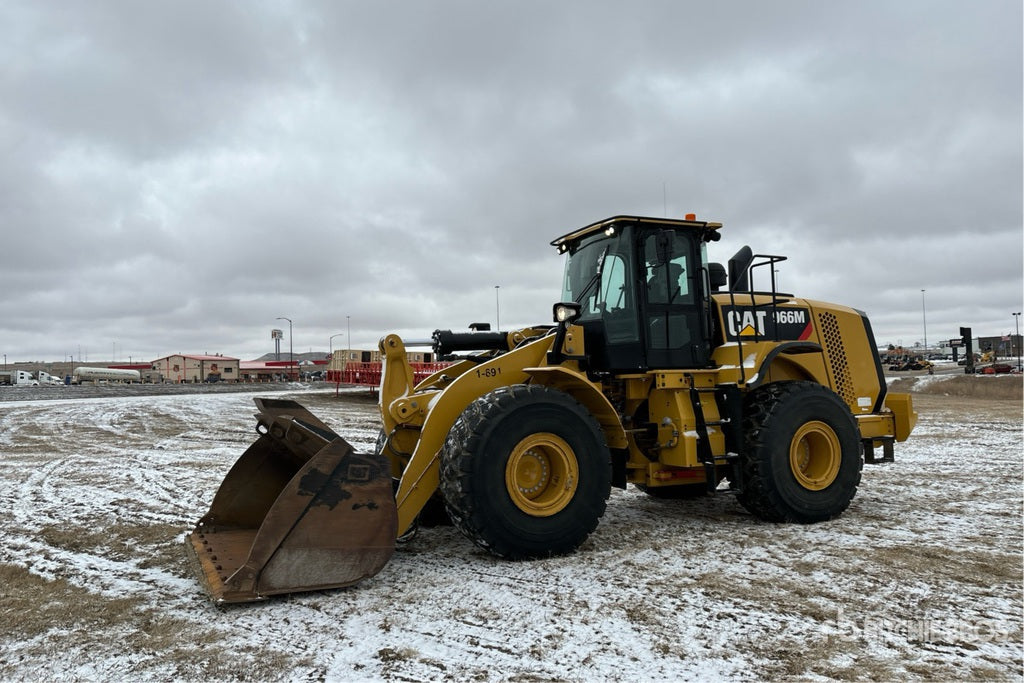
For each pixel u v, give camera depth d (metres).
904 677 2.55
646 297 5.12
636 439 5.22
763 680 2.53
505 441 4.05
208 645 2.84
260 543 3.32
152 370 98.56
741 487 5.16
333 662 2.67
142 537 4.70
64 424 14.62
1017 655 2.74
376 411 18.70
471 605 3.32
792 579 3.72
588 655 2.74
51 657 2.72
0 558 4.20
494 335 5.36
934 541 4.53
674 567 3.96
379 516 3.59
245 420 16.03
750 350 5.28
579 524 4.24
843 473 5.29
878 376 6.15
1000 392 26.70
